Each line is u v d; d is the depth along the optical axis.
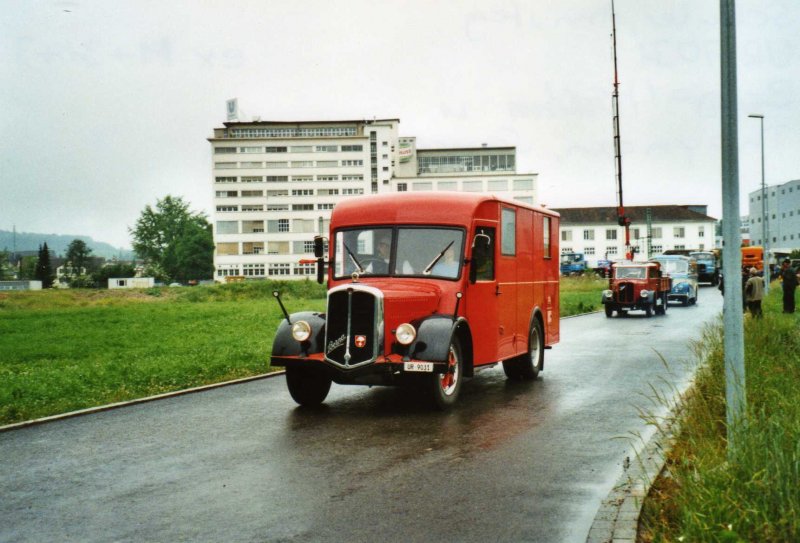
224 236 134.12
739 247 6.32
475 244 10.53
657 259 39.62
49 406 10.76
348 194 134.12
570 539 4.95
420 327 9.84
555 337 14.71
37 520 5.54
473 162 142.50
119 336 24.66
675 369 14.12
